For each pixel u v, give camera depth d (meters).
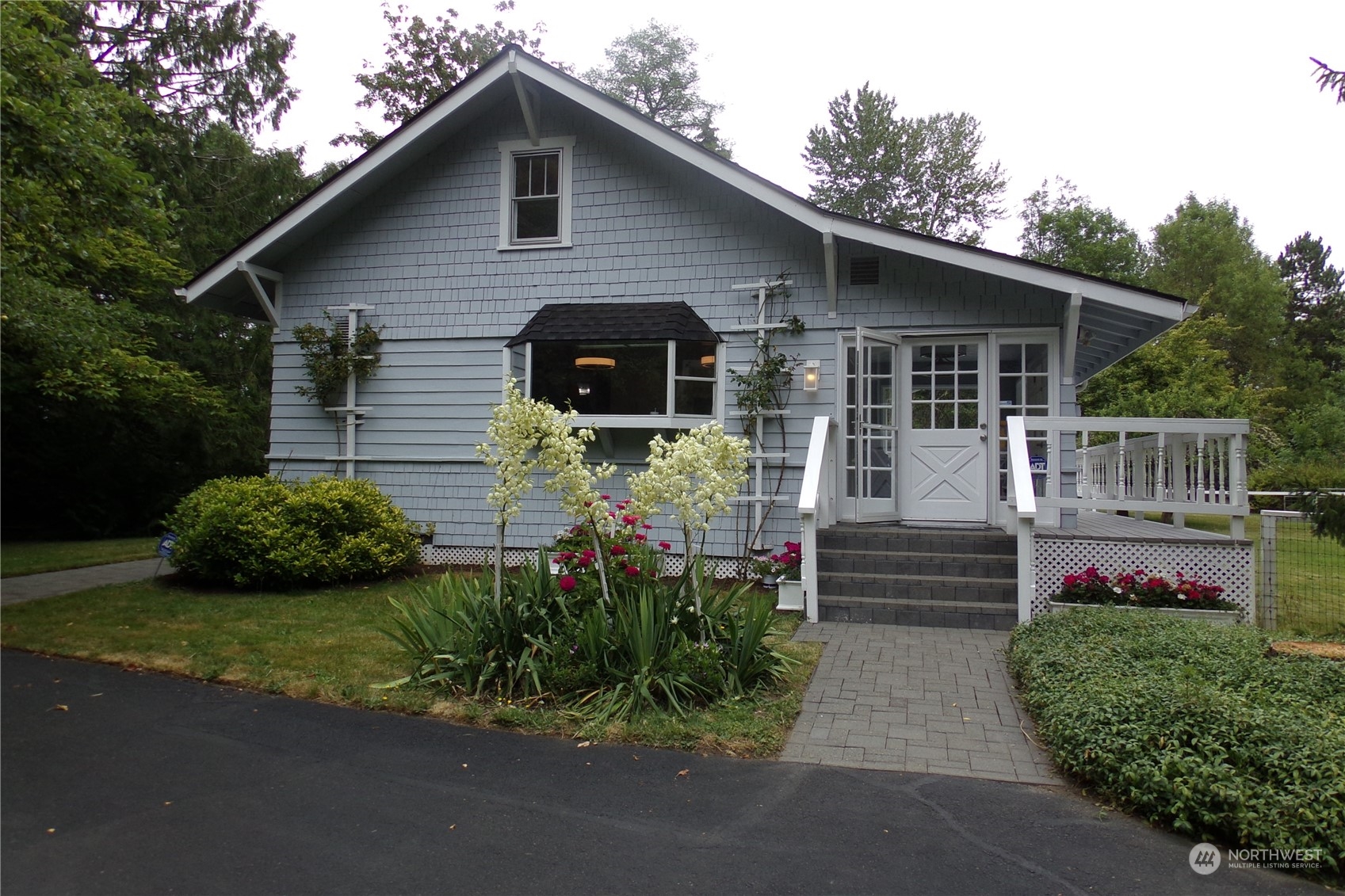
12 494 17.08
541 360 10.44
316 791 4.25
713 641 5.83
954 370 9.95
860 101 32.22
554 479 5.69
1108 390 25.50
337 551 9.70
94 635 7.29
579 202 10.84
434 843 3.69
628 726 5.04
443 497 11.16
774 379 10.08
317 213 11.09
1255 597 7.76
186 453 18.66
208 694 5.86
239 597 9.16
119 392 15.04
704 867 3.50
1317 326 44.41
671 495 5.91
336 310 11.55
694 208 10.48
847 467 9.94
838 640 7.40
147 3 19.75
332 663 6.45
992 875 3.46
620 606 5.64
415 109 24.02
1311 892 3.36
